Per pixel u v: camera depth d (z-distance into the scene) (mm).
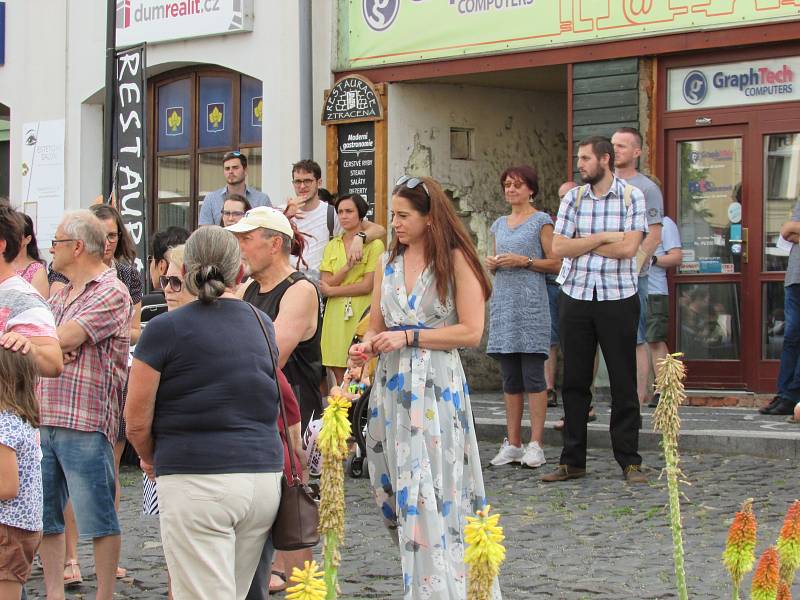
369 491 11078
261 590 5750
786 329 13438
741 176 14625
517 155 18203
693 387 14906
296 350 7105
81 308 7160
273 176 18141
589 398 11055
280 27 17969
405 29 16922
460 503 6352
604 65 15359
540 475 11336
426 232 6402
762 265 14531
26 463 5918
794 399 13461
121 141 15547
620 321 10750
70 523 8062
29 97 21375
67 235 7234
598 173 10727
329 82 17625
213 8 18484
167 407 5340
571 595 7473
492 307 11859
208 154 19266
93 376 7184
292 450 5730
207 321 5395
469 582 3635
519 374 11852
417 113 17297
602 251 10773
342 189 17469
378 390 6449
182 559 5285
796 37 14023
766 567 3744
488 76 16938
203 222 14250
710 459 11703
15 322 6383
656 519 9469
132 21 19422
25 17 21375
